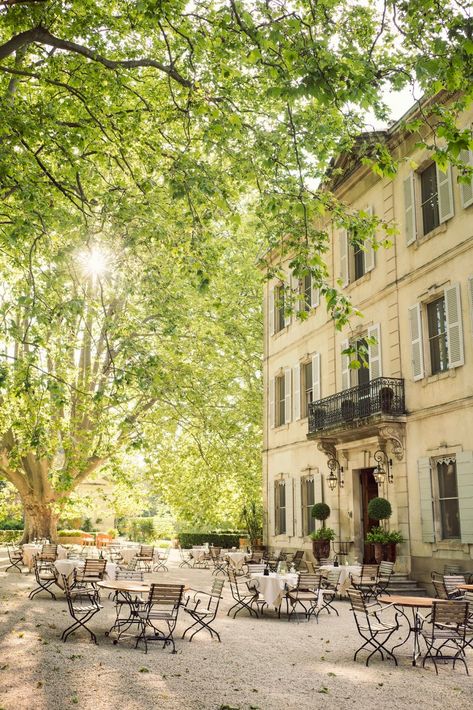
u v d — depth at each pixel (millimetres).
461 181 7531
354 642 10320
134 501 29562
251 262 25781
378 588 15188
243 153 10367
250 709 6539
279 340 25719
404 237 17906
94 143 11695
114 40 11539
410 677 8094
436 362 16531
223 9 8023
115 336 11195
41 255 12570
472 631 9242
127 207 10289
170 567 24703
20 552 21375
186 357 20125
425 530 15789
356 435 18609
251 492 28062
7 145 9633
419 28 7875
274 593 12672
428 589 15438
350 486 19375
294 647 9844
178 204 11992
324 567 15398
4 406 15570
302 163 10578
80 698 6680
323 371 21812
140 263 11148
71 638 9836
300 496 22484
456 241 15781
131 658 8641
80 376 22203
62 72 11438
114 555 24594
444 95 16031
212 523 32156
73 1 10109
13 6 9656
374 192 19625
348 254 20750
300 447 23000
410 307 17266
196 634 10719
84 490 39844
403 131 17641
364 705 6828
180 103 12336
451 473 15430
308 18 8750
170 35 11695
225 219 10781
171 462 27062
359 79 7367
